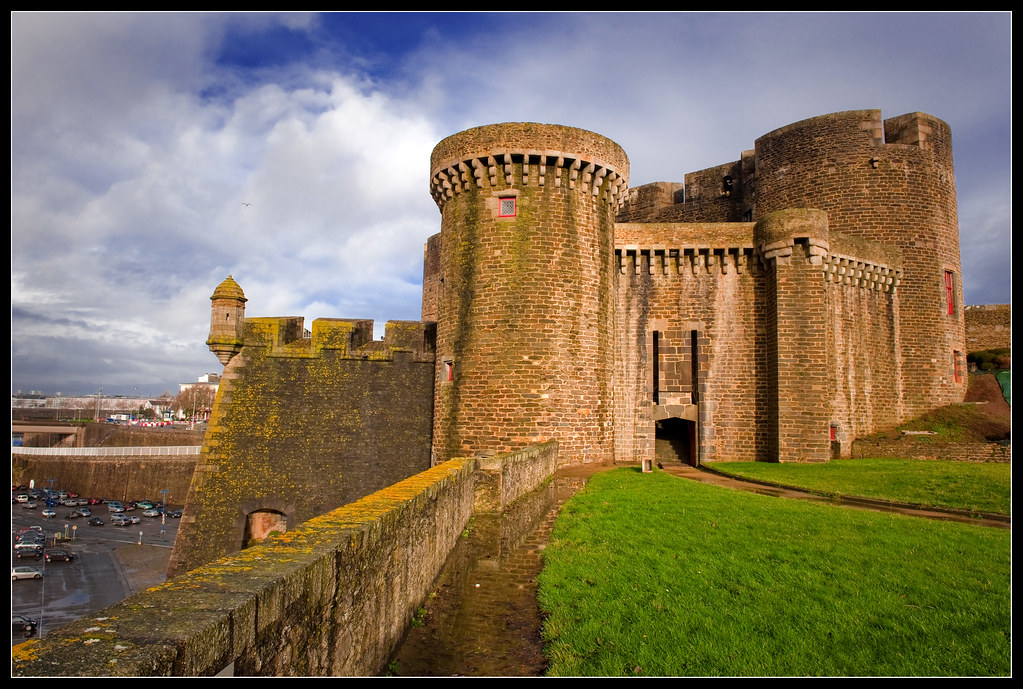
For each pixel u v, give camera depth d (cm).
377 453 2450
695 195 3512
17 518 6488
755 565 901
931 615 705
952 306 2958
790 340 2402
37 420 9100
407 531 681
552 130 2172
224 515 2380
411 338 2572
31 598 4128
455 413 2191
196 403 13575
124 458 7719
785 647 636
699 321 2567
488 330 2161
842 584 812
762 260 2516
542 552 1054
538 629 743
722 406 2519
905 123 2972
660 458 2838
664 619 715
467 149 2209
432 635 683
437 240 4075
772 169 3125
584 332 2200
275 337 2570
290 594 391
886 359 2708
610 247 2330
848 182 2900
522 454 1430
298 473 2422
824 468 2077
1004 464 1997
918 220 2861
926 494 1533
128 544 5688
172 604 330
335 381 2528
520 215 2170
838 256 2512
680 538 1066
